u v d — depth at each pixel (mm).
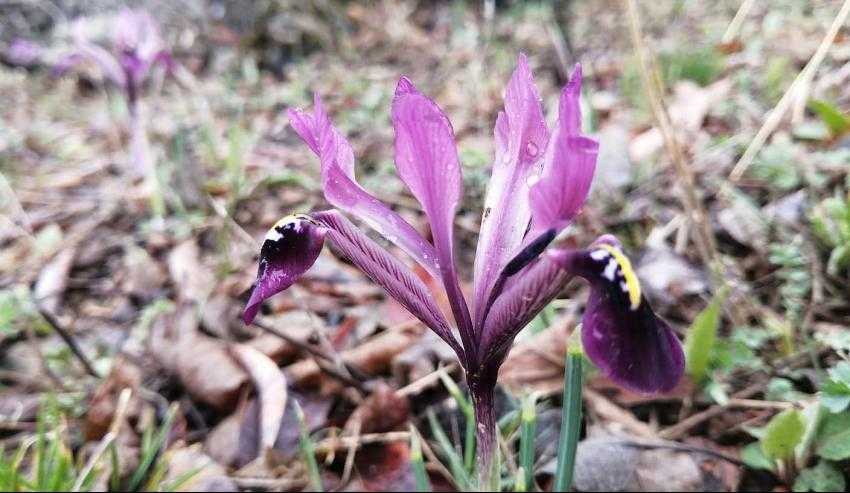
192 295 177
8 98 412
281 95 379
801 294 154
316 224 91
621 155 216
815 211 166
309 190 243
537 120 89
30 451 144
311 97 371
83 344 181
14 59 441
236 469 135
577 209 81
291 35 480
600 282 78
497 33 436
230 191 244
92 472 126
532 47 396
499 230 91
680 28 376
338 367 150
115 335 184
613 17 431
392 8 524
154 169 246
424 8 545
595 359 75
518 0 496
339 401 148
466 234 200
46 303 195
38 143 333
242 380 146
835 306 150
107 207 256
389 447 134
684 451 121
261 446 137
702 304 158
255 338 166
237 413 144
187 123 344
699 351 128
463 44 424
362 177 246
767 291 161
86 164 307
